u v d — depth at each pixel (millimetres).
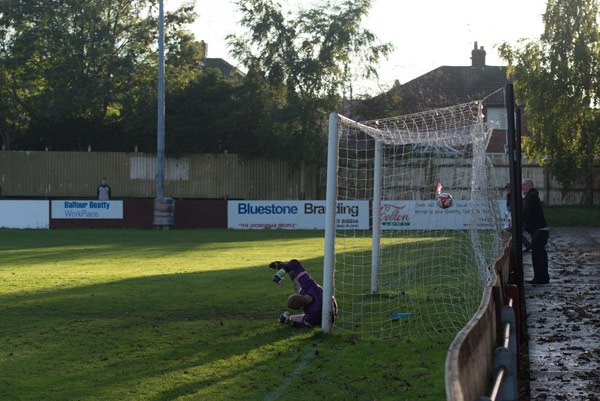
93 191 47844
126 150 49094
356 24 46250
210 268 18266
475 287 14422
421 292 13914
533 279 16297
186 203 35438
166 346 9461
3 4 47625
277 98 47188
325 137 46094
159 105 34938
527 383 8195
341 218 34031
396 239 27297
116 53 48688
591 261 20938
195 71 52312
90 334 10133
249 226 35375
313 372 8273
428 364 8562
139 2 49625
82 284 15094
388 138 13305
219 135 48531
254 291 14164
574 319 11875
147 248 24406
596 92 39875
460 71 61594
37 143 50094
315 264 19156
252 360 8781
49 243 26484
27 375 8078
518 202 13258
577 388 8000
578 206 44031
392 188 27719
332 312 10531
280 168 48125
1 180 47469
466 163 26531
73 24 48062
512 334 7277
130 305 12492
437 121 14289
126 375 8102
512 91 13359
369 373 8234
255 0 46375
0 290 14188
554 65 39969
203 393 7469
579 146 40625
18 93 50625
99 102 48125
